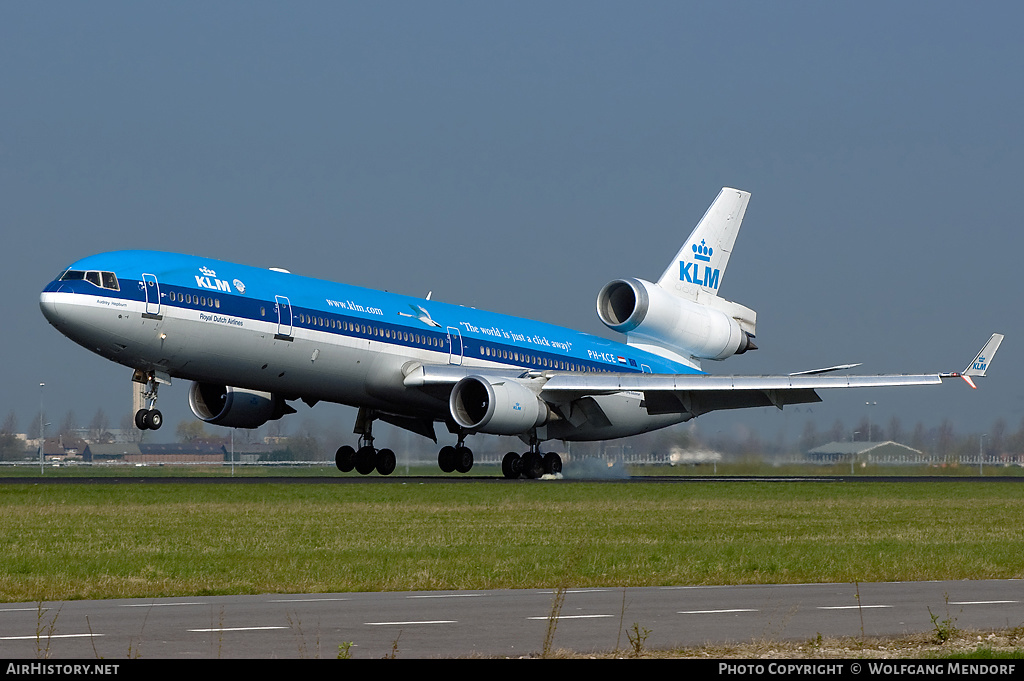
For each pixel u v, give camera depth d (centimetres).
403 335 17838
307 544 8906
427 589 6719
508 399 16900
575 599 6262
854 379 18188
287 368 16525
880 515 12500
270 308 16088
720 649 4856
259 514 11488
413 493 14488
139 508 11912
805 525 11106
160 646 4812
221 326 15488
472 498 13862
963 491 17600
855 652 4828
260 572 7288
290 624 5356
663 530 10375
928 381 18100
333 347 16850
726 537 9825
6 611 5728
